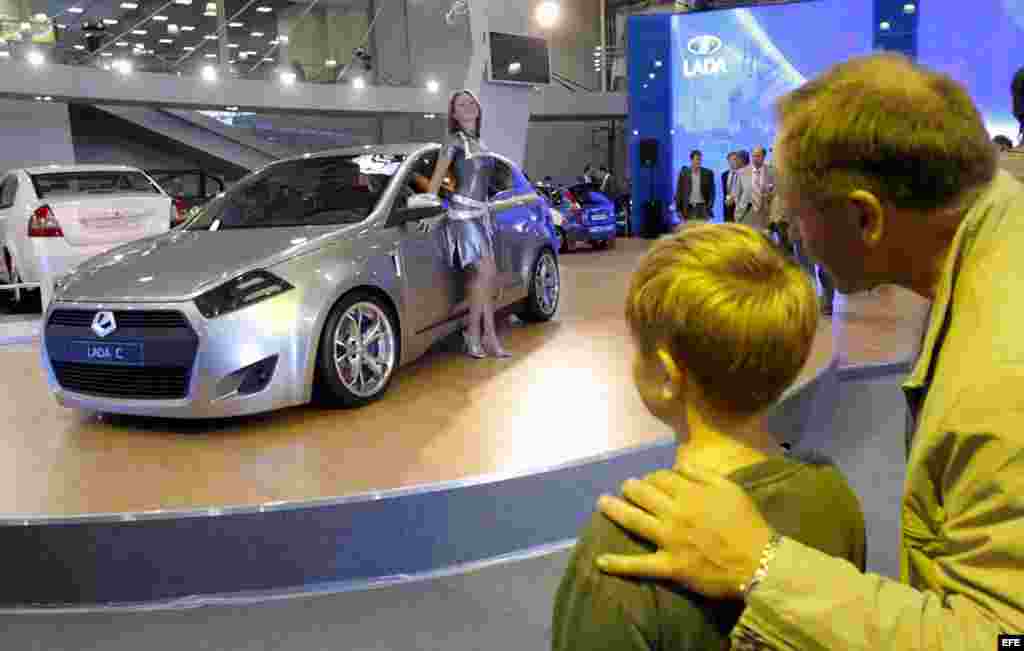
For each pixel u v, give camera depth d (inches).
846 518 36.8
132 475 125.5
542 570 110.6
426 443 135.9
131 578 105.4
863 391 197.6
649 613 32.1
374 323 161.9
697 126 613.9
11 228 311.6
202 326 137.5
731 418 36.5
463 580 108.3
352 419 151.0
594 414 149.6
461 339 217.8
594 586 33.1
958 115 32.8
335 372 151.1
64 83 521.7
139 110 687.1
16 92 502.0
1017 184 34.4
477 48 495.2
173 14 617.3
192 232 173.8
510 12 507.8
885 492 133.8
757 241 36.8
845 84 34.3
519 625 96.5
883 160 32.6
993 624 29.3
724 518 32.2
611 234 538.0
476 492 112.6
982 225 32.6
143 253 160.7
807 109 34.7
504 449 131.6
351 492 114.8
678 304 34.8
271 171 192.7
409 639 94.0
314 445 136.6
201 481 121.6
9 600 106.4
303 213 174.4
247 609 102.4
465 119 182.2
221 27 647.1
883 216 33.8
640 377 38.0
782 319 34.1
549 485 117.5
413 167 185.2
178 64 584.7
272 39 710.5
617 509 33.9
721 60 594.6
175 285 142.3
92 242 302.7
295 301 144.6
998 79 502.3
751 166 302.5
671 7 831.7
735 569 31.7
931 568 34.2
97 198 304.8
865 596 30.8
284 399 143.8
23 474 127.4
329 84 632.4
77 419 159.6
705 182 471.8
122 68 549.6
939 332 33.6
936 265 34.9
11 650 95.0
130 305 141.1
